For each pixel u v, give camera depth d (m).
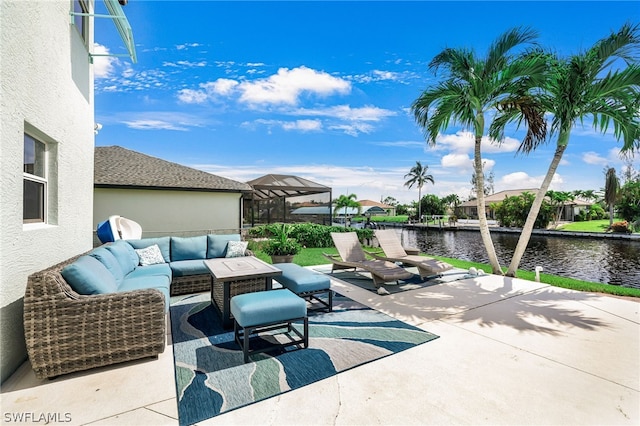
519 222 27.55
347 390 2.40
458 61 6.16
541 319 4.02
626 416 2.11
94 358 2.66
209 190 11.02
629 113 5.57
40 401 2.25
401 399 2.29
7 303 2.55
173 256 5.98
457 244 20.09
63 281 2.65
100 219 9.78
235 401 2.26
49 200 3.75
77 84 4.59
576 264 12.70
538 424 2.03
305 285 4.09
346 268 6.95
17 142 2.69
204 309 4.46
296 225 12.54
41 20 3.23
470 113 6.29
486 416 2.10
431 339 3.38
